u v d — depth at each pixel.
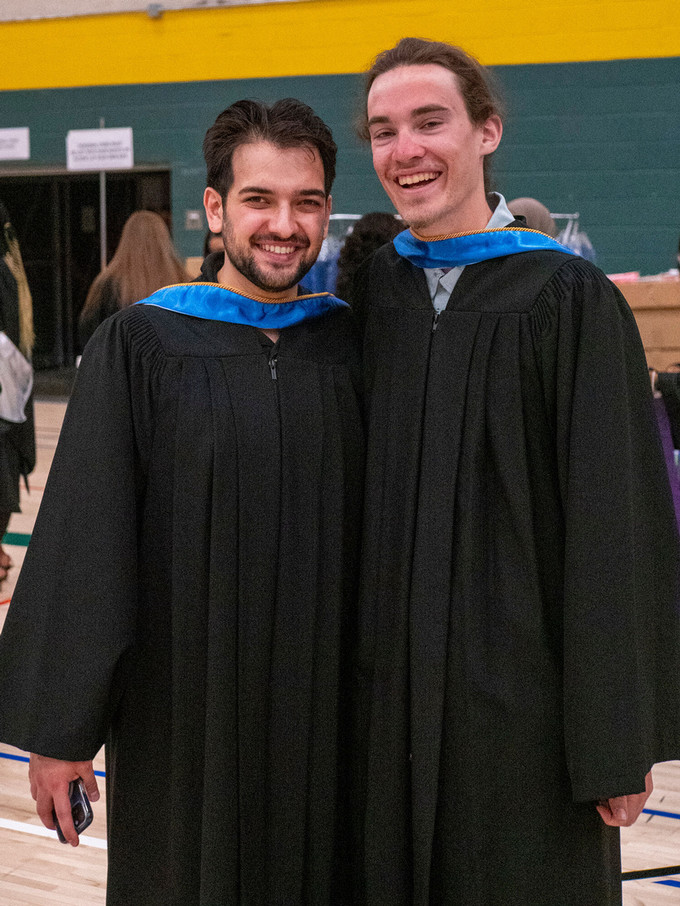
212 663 1.58
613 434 1.51
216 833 1.57
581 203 7.73
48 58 8.93
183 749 1.59
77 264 9.52
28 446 4.45
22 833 2.69
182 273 3.58
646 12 7.36
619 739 1.48
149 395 1.63
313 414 1.65
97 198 9.24
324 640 1.64
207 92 8.55
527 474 1.57
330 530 1.65
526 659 1.56
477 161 1.62
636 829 2.68
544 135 7.71
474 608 1.56
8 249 4.36
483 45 7.70
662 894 2.35
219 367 1.63
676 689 1.60
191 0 8.39
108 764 1.74
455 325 1.61
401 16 7.86
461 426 1.58
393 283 1.72
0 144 9.23
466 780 1.57
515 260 1.60
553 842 1.58
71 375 9.82
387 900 1.61
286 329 1.71
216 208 1.69
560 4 7.49
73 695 1.52
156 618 1.62
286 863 1.62
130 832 1.66
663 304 3.33
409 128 1.57
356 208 8.18
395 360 1.66
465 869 1.58
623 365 1.54
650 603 1.58
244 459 1.60
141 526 1.64
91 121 8.93
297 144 1.59
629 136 7.57
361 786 1.65
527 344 1.56
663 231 7.62
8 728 1.57
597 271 1.58
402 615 1.59
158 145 8.80
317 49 8.12
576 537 1.51
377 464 1.64
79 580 1.55
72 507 1.57
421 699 1.57
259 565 1.60
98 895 2.38
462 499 1.57
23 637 1.58
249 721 1.59
